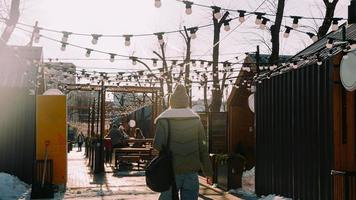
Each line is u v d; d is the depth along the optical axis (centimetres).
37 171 1336
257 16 882
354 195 786
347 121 853
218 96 2277
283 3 1616
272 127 1165
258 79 1245
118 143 2380
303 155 977
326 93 877
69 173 1938
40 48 1872
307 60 972
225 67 1310
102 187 1453
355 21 1116
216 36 2384
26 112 1438
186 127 473
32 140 1427
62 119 1405
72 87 2608
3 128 1423
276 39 1616
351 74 760
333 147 842
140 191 1352
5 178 1277
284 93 1095
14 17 1580
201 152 484
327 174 864
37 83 1558
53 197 1216
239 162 1342
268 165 1185
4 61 1566
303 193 973
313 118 933
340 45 817
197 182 478
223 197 1209
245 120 2003
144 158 2170
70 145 4144
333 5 1861
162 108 2827
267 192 1183
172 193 462
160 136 471
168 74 2127
